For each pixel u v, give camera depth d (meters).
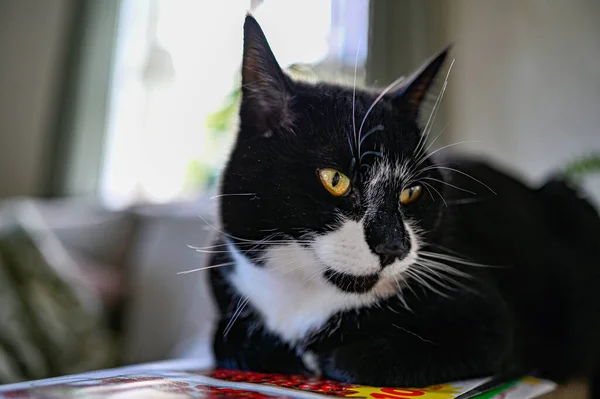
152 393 0.31
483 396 0.34
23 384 0.33
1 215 0.78
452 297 0.38
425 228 0.40
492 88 0.75
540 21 0.72
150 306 0.77
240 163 0.40
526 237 0.47
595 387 0.47
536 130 0.71
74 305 0.72
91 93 1.09
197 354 0.55
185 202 0.92
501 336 0.38
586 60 0.68
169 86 1.10
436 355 0.36
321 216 0.38
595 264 0.49
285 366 0.40
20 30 1.17
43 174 1.09
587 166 0.58
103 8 1.10
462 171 0.46
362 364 0.36
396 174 0.39
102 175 1.11
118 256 0.85
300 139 0.39
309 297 0.39
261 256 0.39
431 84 0.43
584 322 0.47
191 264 0.76
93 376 0.35
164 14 1.11
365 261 0.38
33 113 1.14
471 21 0.77
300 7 0.71
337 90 0.42
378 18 0.72
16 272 0.69
